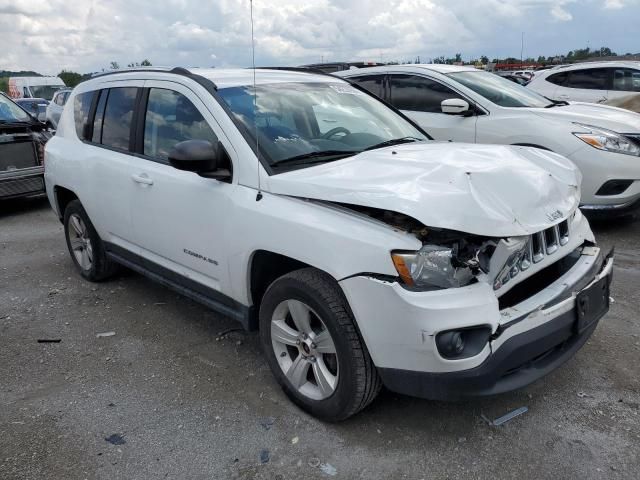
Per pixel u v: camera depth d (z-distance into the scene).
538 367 2.72
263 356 3.75
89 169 4.59
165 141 3.89
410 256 2.49
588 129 6.04
